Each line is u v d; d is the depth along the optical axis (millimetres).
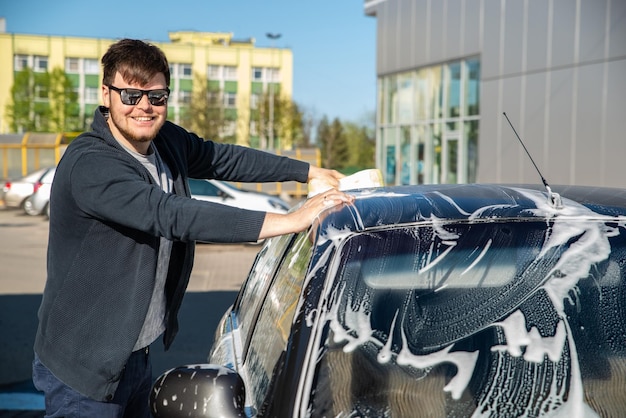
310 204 2139
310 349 1763
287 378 1736
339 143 73875
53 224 2299
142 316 2297
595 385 1779
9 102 63531
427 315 1850
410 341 1809
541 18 16844
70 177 2209
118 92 2279
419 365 1779
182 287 2545
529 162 17391
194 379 1816
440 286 1897
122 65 2262
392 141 24219
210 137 62031
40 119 61375
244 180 2885
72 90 63344
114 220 2152
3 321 7805
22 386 5504
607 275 1943
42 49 74625
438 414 1733
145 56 2270
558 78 16375
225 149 2840
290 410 1675
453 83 20594
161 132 2605
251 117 68250
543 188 2393
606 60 15055
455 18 20141
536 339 1838
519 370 1792
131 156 2307
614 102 14875
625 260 1977
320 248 1950
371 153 76500
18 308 8555
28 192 21688
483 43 18953
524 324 1857
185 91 78875
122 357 2281
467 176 20094
